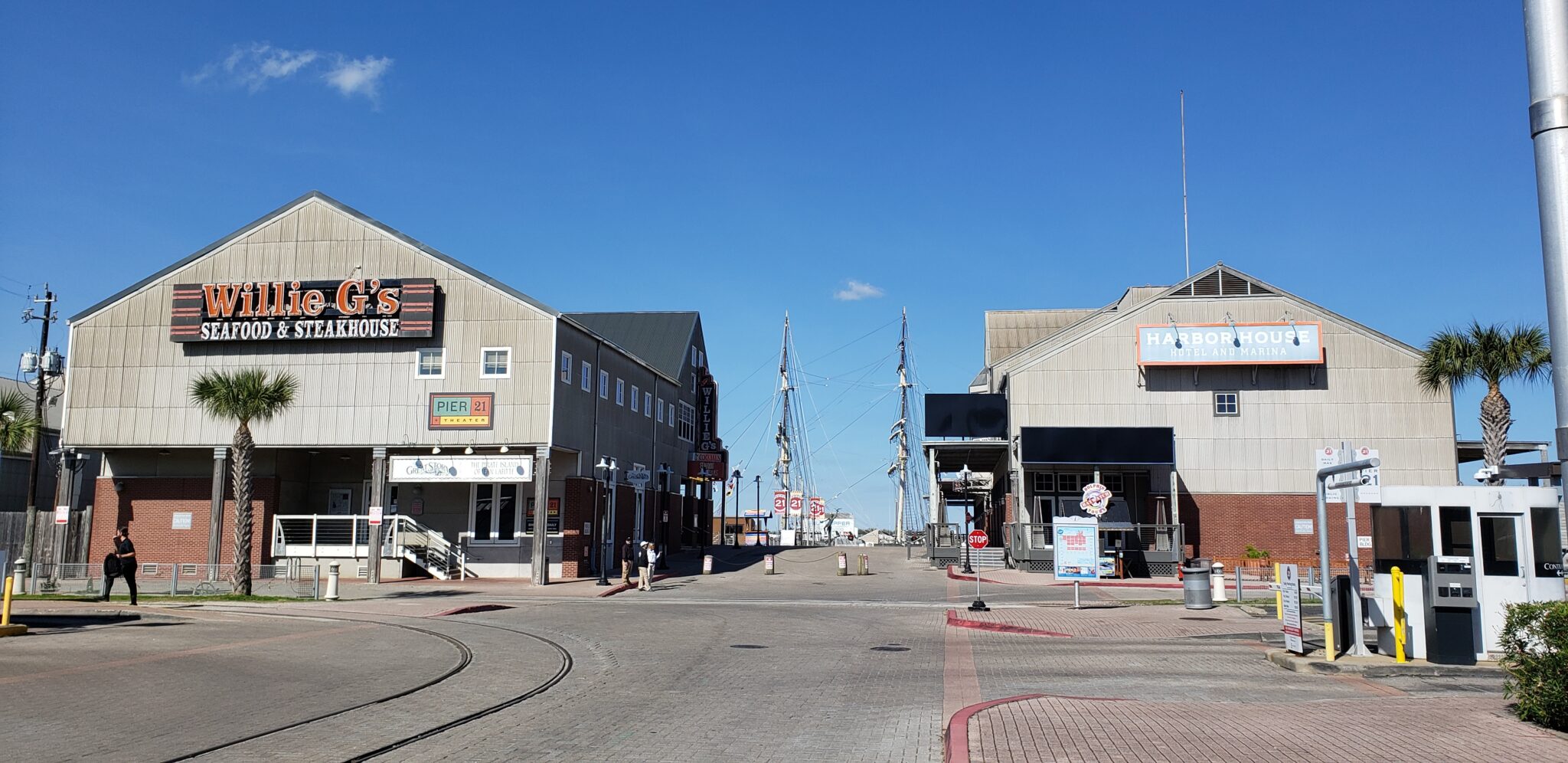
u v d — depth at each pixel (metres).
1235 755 9.02
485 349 36.97
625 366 45.66
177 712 11.55
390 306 36.88
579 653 17.75
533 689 13.71
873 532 104.44
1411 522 15.59
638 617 24.89
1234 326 41.53
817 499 92.75
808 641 19.95
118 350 38.69
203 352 38.25
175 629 20.84
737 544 71.75
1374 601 15.92
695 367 60.00
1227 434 41.78
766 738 10.49
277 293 37.41
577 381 39.12
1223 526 41.25
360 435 37.03
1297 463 41.31
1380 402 41.22
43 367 35.84
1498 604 15.02
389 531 38.16
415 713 11.77
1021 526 42.47
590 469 40.25
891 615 26.23
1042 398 42.69
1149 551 39.91
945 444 44.00
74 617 23.19
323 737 10.37
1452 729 10.03
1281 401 41.75
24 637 18.78
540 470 36.12
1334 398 41.47
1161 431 40.59
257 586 30.47
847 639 20.45
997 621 23.34
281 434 37.34
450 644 18.62
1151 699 12.64
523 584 36.38
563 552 38.16
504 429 36.47
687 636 20.72
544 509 36.12
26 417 36.38
